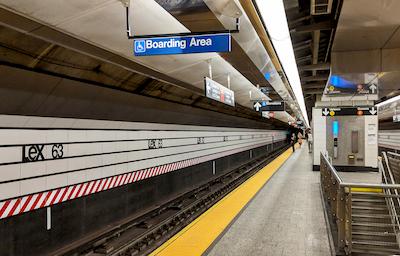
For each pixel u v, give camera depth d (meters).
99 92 5.20
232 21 3.81
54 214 5.23
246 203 7.86
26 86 3.91
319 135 14.61
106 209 6.62
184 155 11.05
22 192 4.60
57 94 4.48
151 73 6.36
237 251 4.94
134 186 7.71
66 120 5.22
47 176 5.04
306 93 14.72
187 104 8.95
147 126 8.15
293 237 5.55
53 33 3.81
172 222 7.53
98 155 6.30
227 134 17.22
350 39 6.22
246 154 22.12
